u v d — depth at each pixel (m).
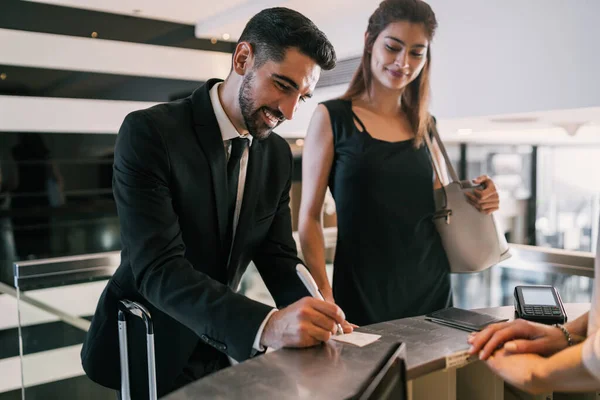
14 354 3.69
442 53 2.73
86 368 1.49
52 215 3.90
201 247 1.37
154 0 3.72
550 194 6.94
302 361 0.93
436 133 1.87
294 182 4.59
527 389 0.95
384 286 1.77
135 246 1.25
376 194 1.74
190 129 1.35
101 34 3.99
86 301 2.24
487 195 1.76
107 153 4.10
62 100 3.88
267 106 1.27
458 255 1.84
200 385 0.82
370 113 1.79
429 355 1.00
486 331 1.07
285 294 1.45
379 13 1.73
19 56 3.71
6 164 3.72
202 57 4.46
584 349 0.88
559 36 2.18
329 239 2.50
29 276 2.09
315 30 1.24
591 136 5.11
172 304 1.19
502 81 2.43
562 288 2.07
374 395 0.79
